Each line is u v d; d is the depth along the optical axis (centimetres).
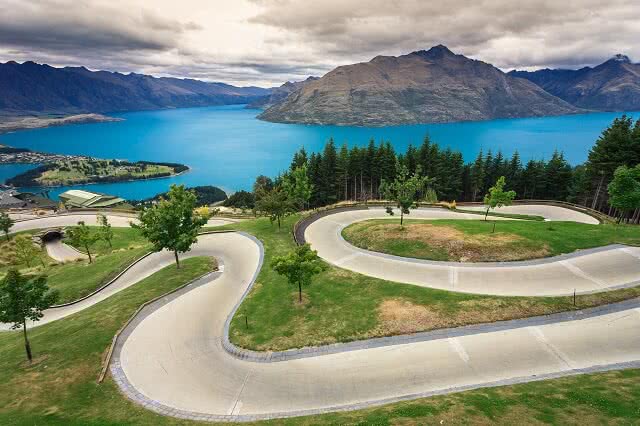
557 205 6962
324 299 2973
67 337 2630
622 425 1512
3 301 2125
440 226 4381
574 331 2431
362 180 8700
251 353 2389
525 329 2473
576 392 1778
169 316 2933
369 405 1864
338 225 5147
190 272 3719
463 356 2239
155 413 1884
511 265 3384
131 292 3388
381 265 3616
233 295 3300
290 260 2723
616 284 2961
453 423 1575
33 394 2009
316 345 2419
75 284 4053
